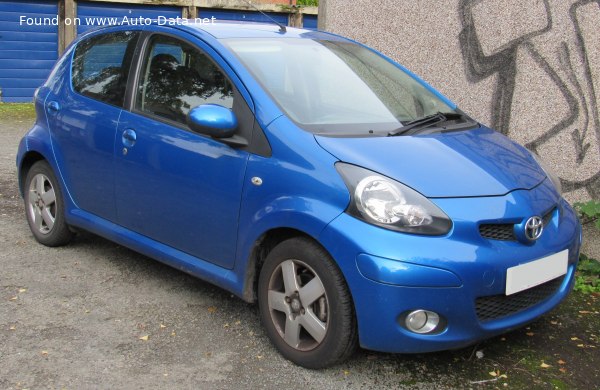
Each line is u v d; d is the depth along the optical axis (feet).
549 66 18.62
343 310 10.79
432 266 10.20
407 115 13.66
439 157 11.75
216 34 14.08
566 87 18.39
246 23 15.65
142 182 14.14
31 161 17.88
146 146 13.94
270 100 12.30
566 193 18.72
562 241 11.94
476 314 10.66
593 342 13.07
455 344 10.64
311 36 15.33
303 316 11.42
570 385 11.44
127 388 10.91
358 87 13.84
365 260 10.32
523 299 11.38
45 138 16.81
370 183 10.69
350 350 11.11
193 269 13.42
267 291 12.01
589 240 17.74
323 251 10.98
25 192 17.89
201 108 12.26
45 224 17.44
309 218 10.94
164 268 16.16
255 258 12.28
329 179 11.00
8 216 20.13
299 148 11.55
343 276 10.75
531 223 11.22
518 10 19.01
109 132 14.88
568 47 18.24
